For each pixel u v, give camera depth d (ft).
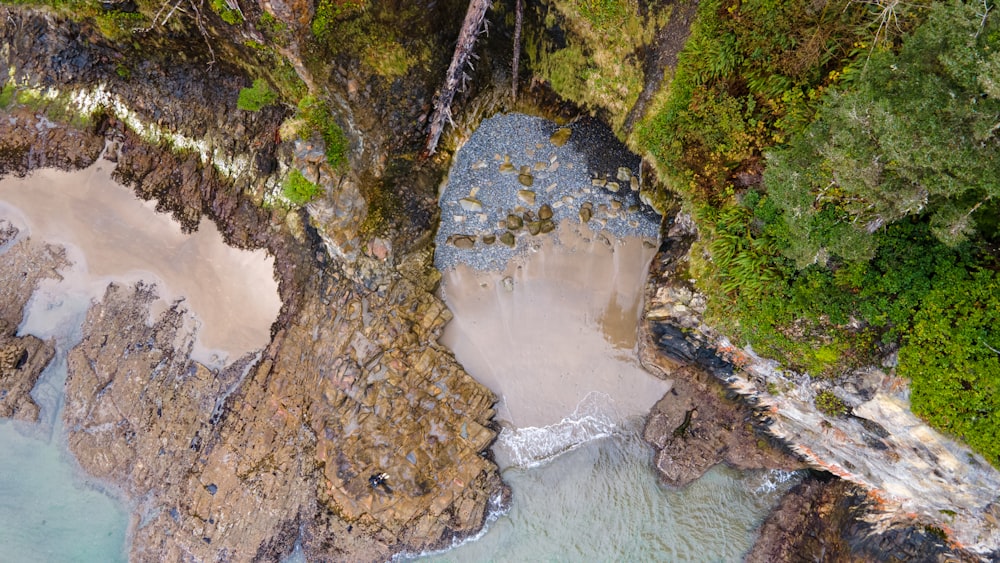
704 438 61.67
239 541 61.31
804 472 61.72
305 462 62.03
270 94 56.95
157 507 61.93
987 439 42.47
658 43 55.83
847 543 58.34
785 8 47.93
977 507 47.55
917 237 45.44
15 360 60.49
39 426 61.77
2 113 57.88
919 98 35.09
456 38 59.77
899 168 36.60
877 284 46.42
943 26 34.96
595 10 56.70
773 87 50.19
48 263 60.75
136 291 62.03
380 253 61.87
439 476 61.26
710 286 54.95
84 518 61.77
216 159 59.77
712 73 53.01
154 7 53.01
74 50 56.65
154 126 59.21
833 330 48.67
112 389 62.18
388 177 61.93
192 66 57.06
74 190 60.08
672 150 57.06
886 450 50.70
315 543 61.77
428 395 62.08
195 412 62.28
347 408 61.77
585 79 61.05
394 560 62.34
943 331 43.32
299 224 60.95
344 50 56.03
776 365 52.70
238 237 61.67
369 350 62.03
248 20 52.60
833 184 44.70
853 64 45.83
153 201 60.90
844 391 49.47
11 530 60.75
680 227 58.95
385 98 59.36
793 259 49.70
